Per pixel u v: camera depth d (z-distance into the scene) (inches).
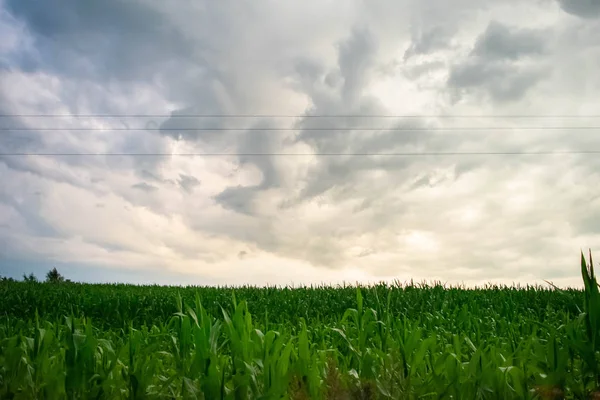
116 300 499.8
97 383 142.1
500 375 137.6
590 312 143.6
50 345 177.3
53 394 140.5
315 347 209.9
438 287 520.4
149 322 438.9
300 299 516.1
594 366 138.7
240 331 159.3
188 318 167.0
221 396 129.3
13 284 719.7
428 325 296.5
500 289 531.5
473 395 134.8
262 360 147.4
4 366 149.8
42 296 549.6
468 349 192.4
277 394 127.3
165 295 552.1
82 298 530.3
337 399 106.8
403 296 468.4
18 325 246.7
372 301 432.1
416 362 153.1
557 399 134.0
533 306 430.6
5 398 143.7
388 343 184.7
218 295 546.0
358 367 162.6
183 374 150.6
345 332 227.3
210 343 157.2
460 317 290.5
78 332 149.3
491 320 304.0
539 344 152.9
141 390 135.7
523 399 135.6
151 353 182.7
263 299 519.5
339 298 507.5
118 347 189.3
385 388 115.3
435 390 138.9
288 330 254.5
